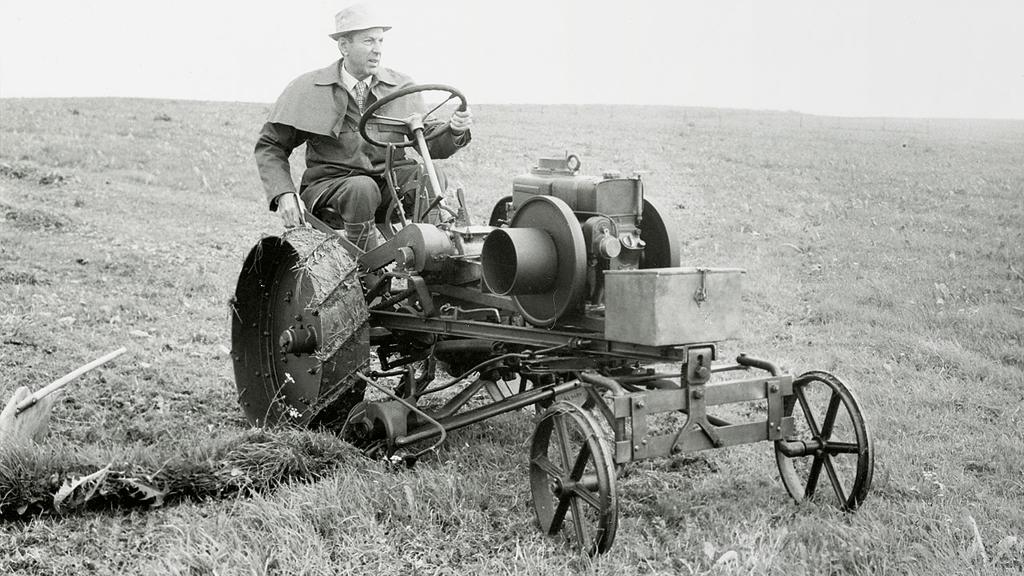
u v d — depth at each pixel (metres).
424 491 3.97
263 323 5.35
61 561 3.40
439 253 4.47
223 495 4.04
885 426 5.09
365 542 3.55
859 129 24.83
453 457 4.57
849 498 3.88
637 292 3.55
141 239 10.22
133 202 12.45
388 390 4.48
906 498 4.08
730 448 4.82
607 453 3.38
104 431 4.74
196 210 12.41
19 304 7.16
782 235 11.00
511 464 4.50
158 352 6.41
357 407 4.64
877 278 8.83
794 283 8.83
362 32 5.18
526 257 3.83
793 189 14.09
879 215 11.94
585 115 27.67
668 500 4.05
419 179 4.89
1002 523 3.78
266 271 5.29
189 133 19.48
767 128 24.86
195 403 5.48
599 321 3.91
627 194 4.07
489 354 5.41
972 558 3.41
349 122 5.22
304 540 3.51
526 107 30.62
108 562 3.42
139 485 3.86
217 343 6.82
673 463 4.63
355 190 5.00
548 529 3.70
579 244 3.81
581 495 3.49
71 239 9.81
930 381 5.98
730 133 22.83
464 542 3.62
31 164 14.05
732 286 3.66
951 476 4.32
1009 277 8.77
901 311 7.74
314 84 5.18
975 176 14.83
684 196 13.60
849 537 3.57
